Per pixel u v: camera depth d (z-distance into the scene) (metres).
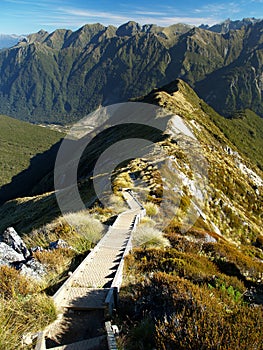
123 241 14.78
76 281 9.50
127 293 8.62
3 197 162.00
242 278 12.91
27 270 9.91
